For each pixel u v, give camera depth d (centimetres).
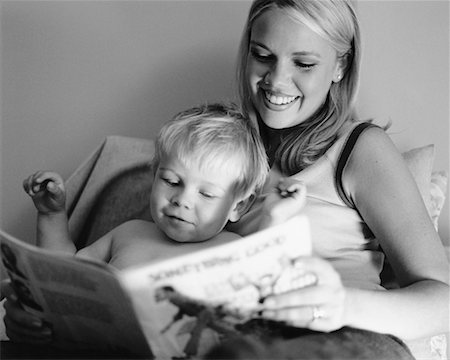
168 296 93
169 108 189
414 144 177
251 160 135
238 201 137
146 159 161
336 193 131
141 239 136
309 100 136
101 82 191
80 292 97
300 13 130
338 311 104
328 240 130
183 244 133
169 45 187
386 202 124
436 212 154
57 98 194
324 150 135
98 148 166
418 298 113
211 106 141
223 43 184
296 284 99
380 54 177
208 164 129
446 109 174
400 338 118
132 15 188
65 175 195
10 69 195
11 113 195
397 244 121
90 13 189
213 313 96
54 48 192
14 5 192
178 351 98
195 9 185
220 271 94
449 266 120
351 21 137
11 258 101
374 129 131
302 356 99
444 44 172
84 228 158
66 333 106
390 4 175
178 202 131
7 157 196
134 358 103
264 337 102
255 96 140
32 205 196
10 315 110
